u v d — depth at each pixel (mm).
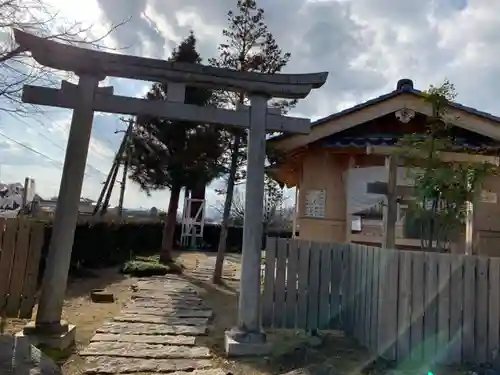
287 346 5203
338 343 5336
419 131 9281
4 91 5367
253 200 5391
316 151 9188
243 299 5219
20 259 5691
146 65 5293
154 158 13414
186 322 6488
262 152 5465
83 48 5172
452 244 7645
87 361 4531
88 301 7957
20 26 5145
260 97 5516
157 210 24625
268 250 5980
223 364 4652
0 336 3582
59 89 5180
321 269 6051
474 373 4273
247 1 11914
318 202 9078
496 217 8031
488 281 4695
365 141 8766
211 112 5418
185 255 18594
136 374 4230
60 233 5070
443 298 4711
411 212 6555
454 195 5691
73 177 5121
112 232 14070
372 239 8414
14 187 14961
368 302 5191
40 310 4938
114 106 5230
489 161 6582
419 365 4562
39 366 3457
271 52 12016
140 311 7152
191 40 14188
